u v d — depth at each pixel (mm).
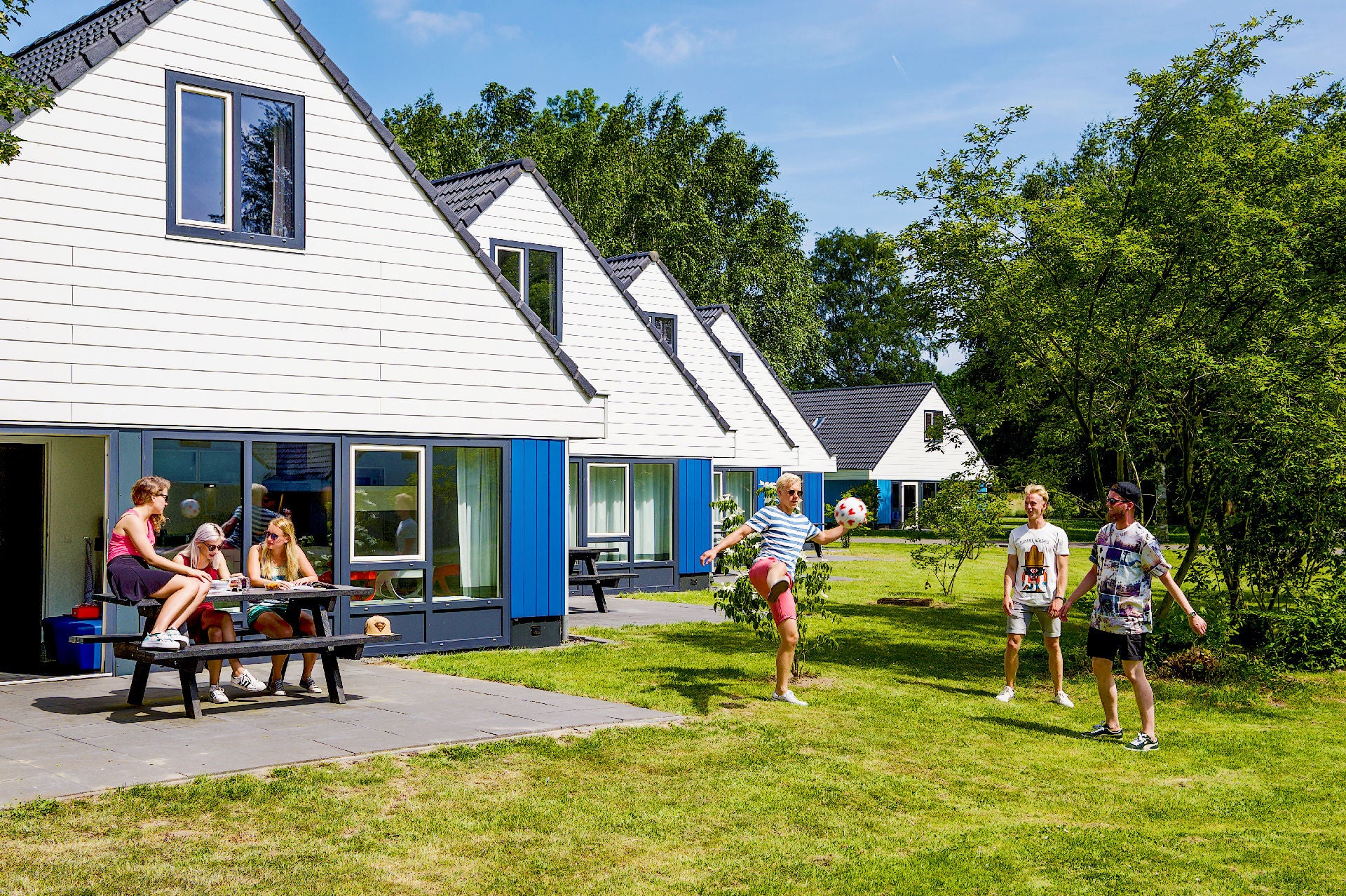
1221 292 11273
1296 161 11492
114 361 10062
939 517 17312
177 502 10430
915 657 12383
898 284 13055
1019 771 7488
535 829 5844
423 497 12250
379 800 6203
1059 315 11281
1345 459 10500
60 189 9789
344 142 11641
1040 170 12867
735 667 11188
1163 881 5395
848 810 6398
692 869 5359
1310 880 5465
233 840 5477
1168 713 9742
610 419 20156
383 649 11867
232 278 10812
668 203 42469
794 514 9695
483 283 12727
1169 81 11461
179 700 8977
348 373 11625
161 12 10359
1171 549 12555
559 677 10469
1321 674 12219
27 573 11344
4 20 7570
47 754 6984
